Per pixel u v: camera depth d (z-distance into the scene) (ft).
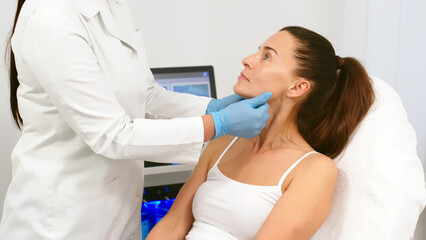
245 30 6.63
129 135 2.95
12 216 3.34
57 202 3.21
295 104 3.57
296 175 3.23
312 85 3.42
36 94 3.17
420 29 5.11
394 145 3.30
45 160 3.25
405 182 3.12
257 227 3.25
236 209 3.30
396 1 5.29
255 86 3.47
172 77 5.53
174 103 4.16
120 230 3.62
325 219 3.29
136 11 6.24
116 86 3.27
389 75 5.49
